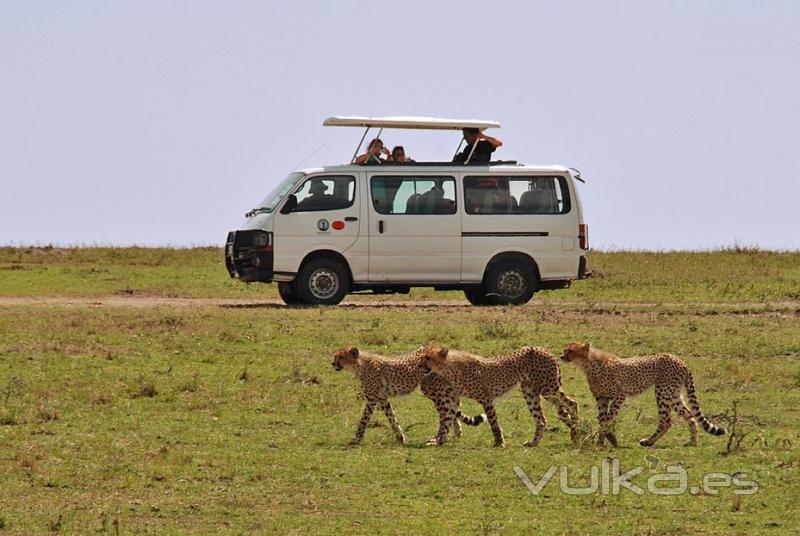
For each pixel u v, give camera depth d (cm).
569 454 3019
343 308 5253
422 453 3019
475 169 5494
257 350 4200
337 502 2631
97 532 2431
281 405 3512
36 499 2634
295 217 5362
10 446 3042
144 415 3378
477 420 3212
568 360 3112
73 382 3703
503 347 4291
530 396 3153
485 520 2514
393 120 5503
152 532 2433
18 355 4016
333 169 5406
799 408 3553
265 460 2945
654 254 8162
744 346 4384
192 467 2883
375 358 3148
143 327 4506
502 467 2892
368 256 5412
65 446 3048
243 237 5434
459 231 5466
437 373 3116
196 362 4016
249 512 2564
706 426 3138
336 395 3622
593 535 2436
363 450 3053
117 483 2752
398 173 5441
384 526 2480
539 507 2611
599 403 3128
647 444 3117
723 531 2467
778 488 2745
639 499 2666
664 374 3116
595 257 7906
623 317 5022
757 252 8256
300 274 5381
